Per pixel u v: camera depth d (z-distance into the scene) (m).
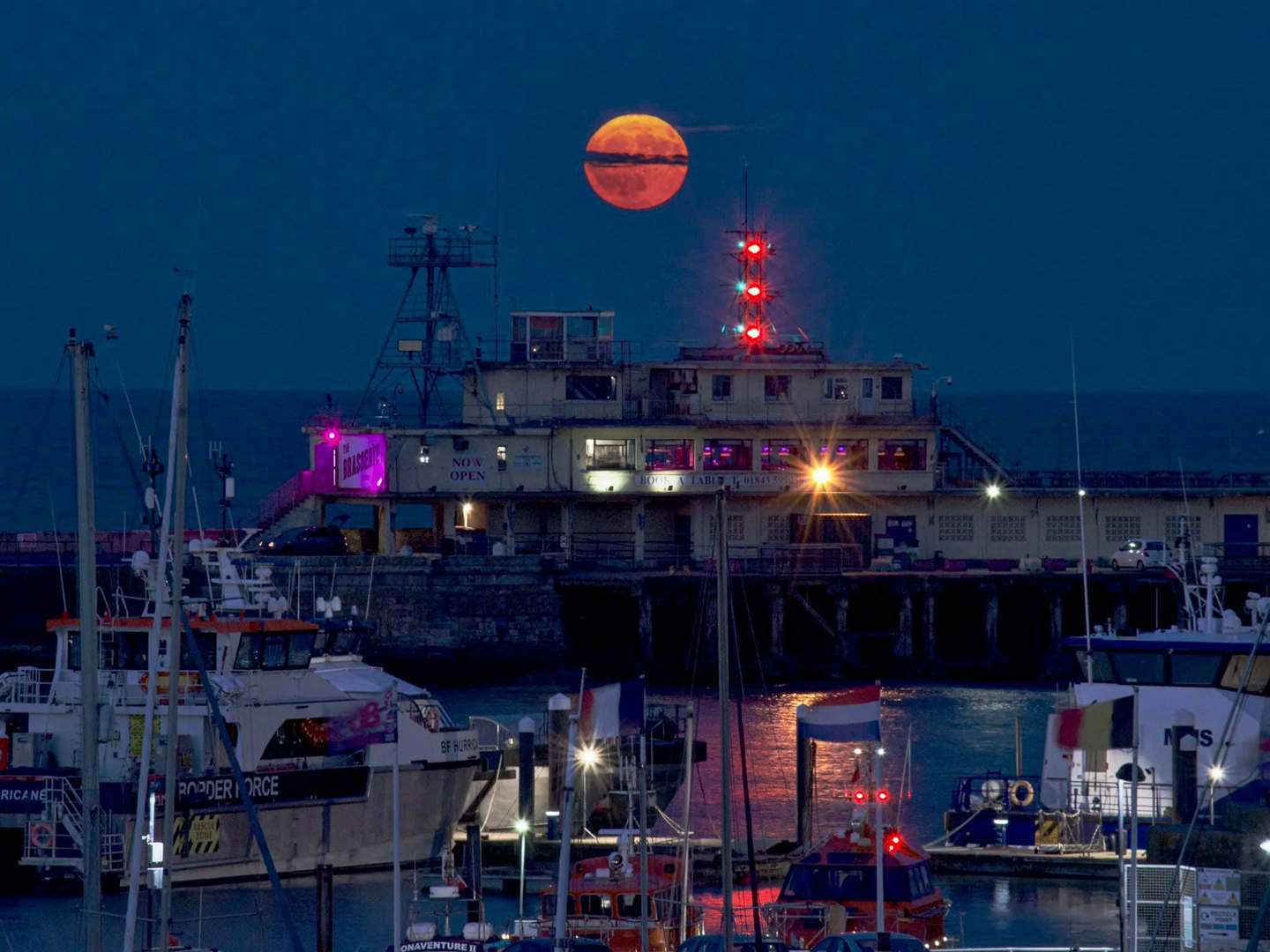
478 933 187.25
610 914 199.50
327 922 194.00
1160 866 180.88
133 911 182.62
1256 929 163.00
